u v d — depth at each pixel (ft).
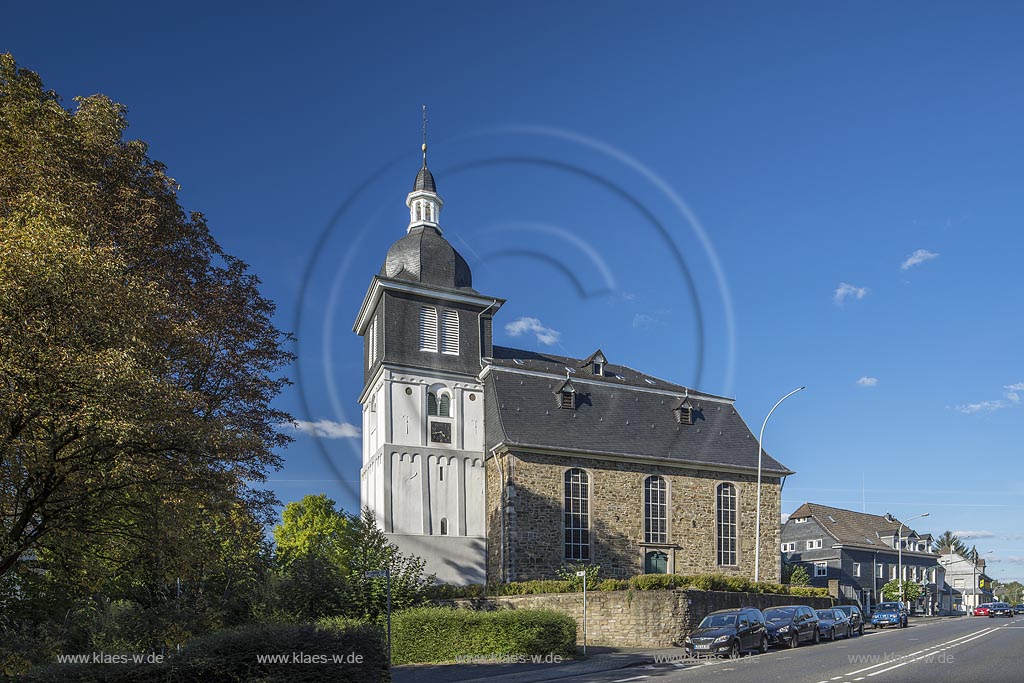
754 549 127.75
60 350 42.11
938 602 224.33
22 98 55.47
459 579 114.93
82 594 57.26
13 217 46.21
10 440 42.50
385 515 113.39
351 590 81.66
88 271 43.88
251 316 71.31
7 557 47.67
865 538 207.62
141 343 46.50
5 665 48.96
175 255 67.72
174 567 55.93
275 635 41.93
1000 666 56.54
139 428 42.88
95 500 47.75
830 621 91.50
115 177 61.87
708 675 55.06
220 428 48.39
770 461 133.18
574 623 74.90
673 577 92.79
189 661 39.27
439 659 73.97
